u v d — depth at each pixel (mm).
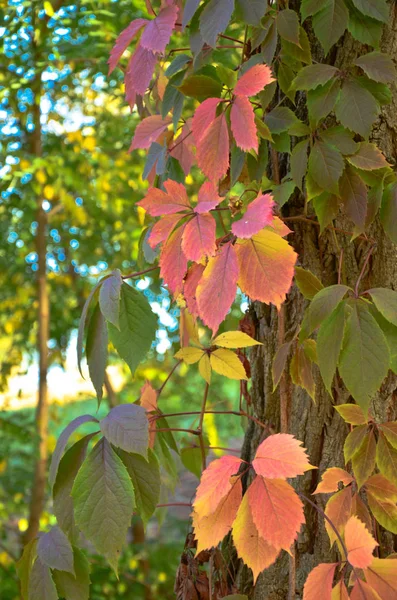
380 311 696
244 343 807
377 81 766
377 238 835
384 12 766
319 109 771
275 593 867
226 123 735
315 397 855
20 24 2121
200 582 844
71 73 2580
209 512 681
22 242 3256
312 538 849
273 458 675
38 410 3189
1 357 3496
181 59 864
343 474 772
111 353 3219
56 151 2924
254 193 814
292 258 666
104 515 738
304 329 726
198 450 1017
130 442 739
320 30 771
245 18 768
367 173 783
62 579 833
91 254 3342
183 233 686
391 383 827
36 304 3297
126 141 3018
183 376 3404
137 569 2951
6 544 3396
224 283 668
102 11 2012
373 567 676
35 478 3010
